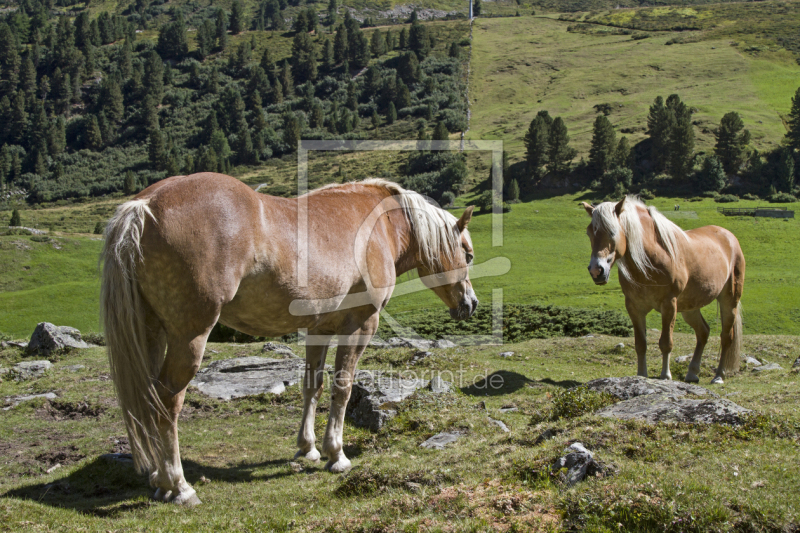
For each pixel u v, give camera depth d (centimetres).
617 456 461
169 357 430
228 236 429
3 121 19662
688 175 10481
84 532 390
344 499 475
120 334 407
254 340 1795
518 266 5944
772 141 11506
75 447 659
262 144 15588
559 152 10831
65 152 18762
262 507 465
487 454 530
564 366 1209
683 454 452
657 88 15988
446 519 389
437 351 1383
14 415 799
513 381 1029
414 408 739
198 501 472
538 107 15862
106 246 409
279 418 796
